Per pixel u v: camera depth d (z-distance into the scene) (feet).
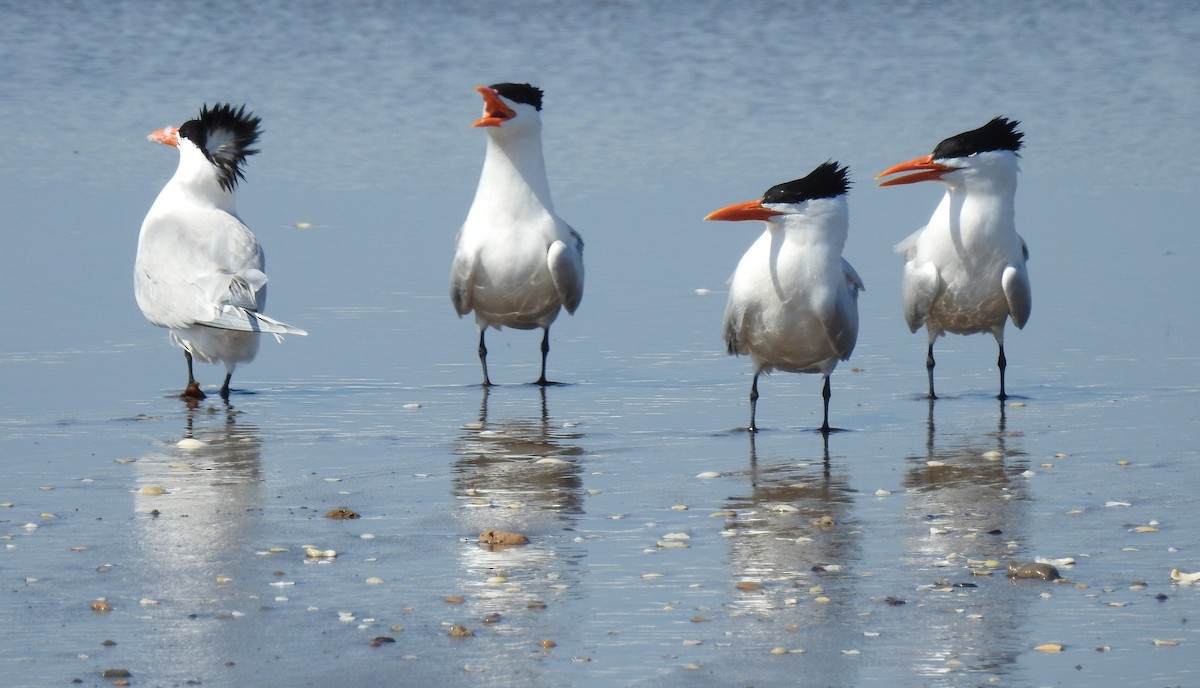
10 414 43.09
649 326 54.24
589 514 34.04
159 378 47.47
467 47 125.90
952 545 31.76
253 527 32.91
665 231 67.82
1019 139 44.80
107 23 134.72
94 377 47.29
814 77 114.01
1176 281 60.03
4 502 34.60
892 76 115.34
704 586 29.40
